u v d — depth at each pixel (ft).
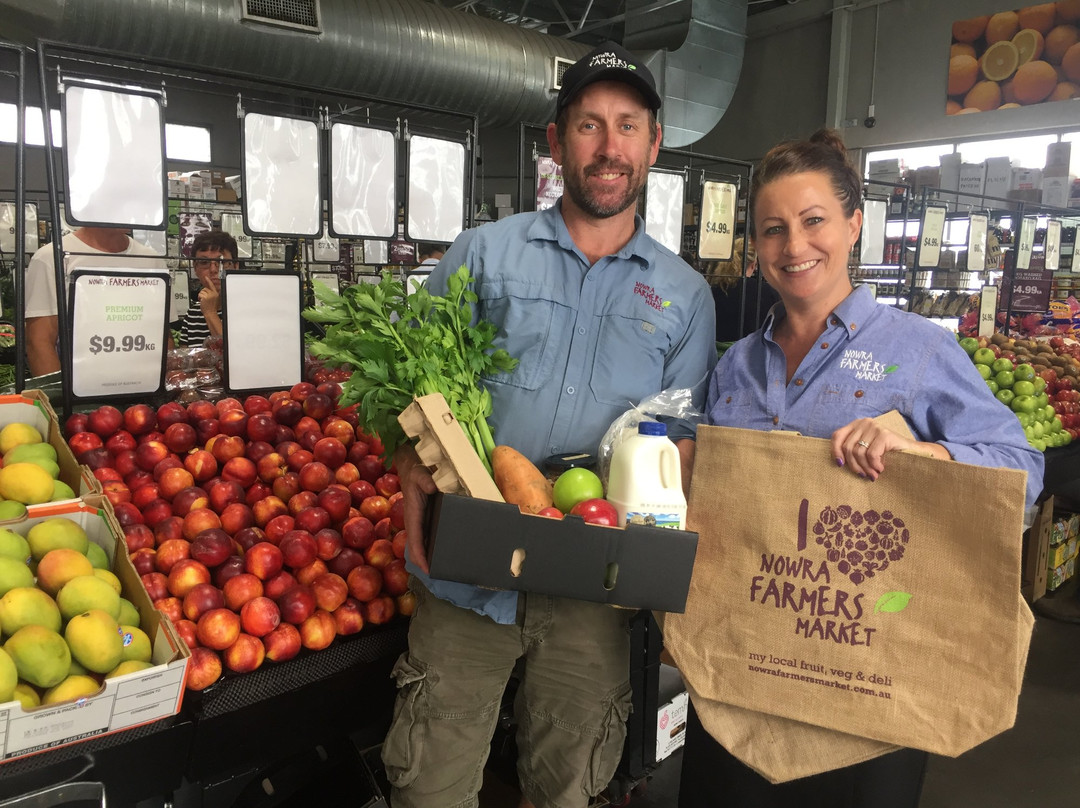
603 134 4.84
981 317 17.11
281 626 5.51
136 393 7.41
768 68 33.86
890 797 4.33
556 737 5.13
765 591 4.00
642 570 3.80
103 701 4.13
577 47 19.03
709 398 5.06
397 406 4.45
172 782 4.91
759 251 4.47
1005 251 20.11
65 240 9.67
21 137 6.50
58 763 4.20
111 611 4.51
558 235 5.13
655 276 5.20
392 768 5.07
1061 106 25.67
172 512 6.37
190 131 29.25
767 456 3.97
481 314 5.26
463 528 3.73
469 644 4.95
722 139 35.81
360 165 8.25
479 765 5.20
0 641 4.16
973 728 3.62
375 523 6.60
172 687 4.38
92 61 6.67
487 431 4.65
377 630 5.97
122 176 6.76
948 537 3.63
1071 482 13.04
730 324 17.06
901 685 3.76
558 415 5.08
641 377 5.15
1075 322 20.52
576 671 5.03
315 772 5.50
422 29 16.10
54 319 9.84
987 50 27.04
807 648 3.93
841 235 4.30
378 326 4.45
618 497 4.01
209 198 20.07
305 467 6.87
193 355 9.24
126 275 7.13
